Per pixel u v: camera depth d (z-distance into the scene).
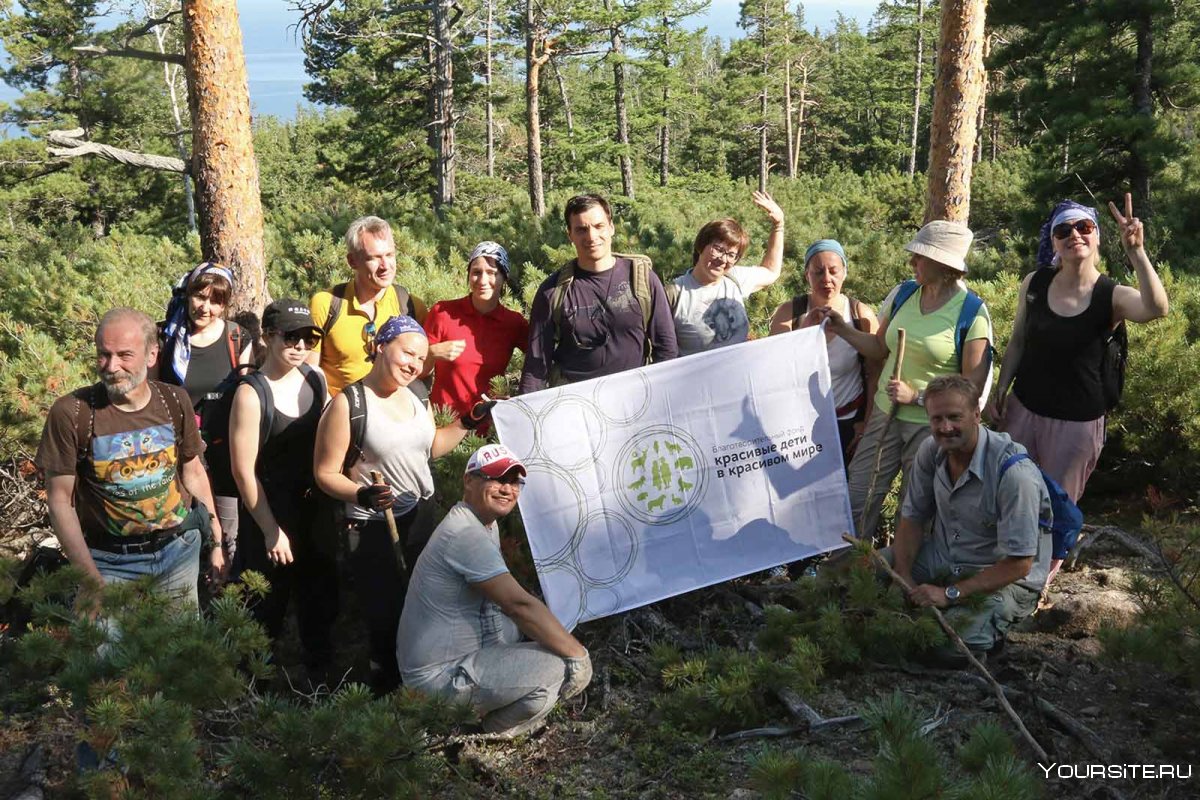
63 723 4.05
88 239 15.22
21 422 6.42
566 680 3.72
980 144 36.34
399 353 3.92
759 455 4.73
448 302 5.16
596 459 4.57
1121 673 3.82
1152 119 13.92
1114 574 4.99
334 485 3.98
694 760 3.65
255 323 6.84
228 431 4.40
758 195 5.38
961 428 3.90
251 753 3.17
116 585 3.50
